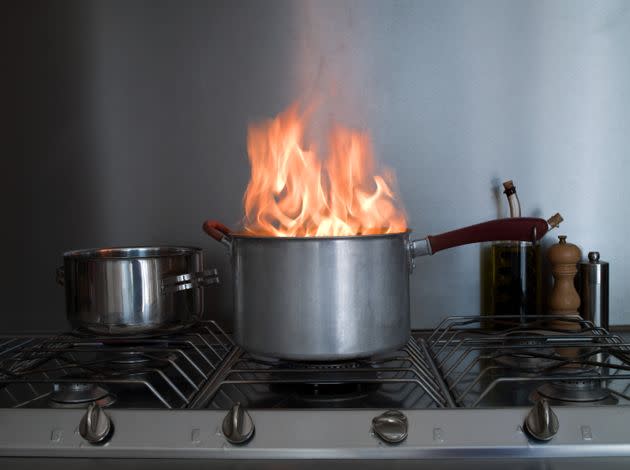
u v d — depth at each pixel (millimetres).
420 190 1329
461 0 1300
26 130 1359
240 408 744
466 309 1337
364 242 850
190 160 1344
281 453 738
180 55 1330
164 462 740
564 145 1316
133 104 1343
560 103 1311
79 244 1368
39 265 1376
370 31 1310
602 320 1233
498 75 1311
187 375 963
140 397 888
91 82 1344
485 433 741
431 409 760
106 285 1017
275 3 1312
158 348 1002
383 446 735
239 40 1321
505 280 1248
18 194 1370
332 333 840
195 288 1088
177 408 788
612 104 1309
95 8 1332
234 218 1346
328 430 747
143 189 1353
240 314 897
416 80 1314
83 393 870
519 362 985
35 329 1382
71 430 764
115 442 751
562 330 1082
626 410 756
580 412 756
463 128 1319
